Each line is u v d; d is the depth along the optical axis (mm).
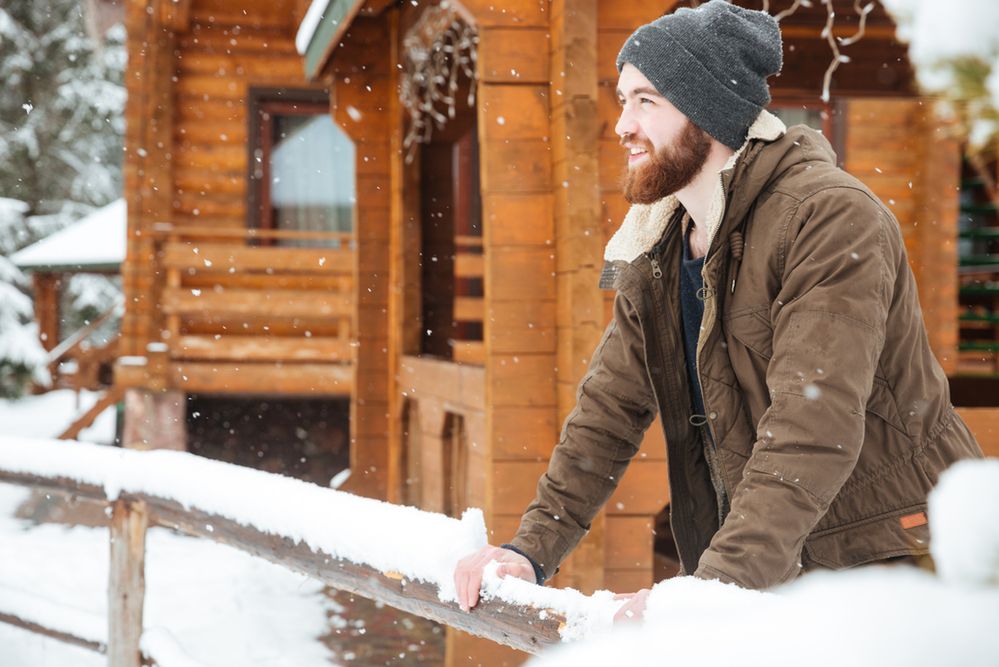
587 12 4145
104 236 16016
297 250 10398
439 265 7707
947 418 1705
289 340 10320
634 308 1890
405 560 1761
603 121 4230
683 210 1897
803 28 6688
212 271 10492
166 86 10625
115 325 24016
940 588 464
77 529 8141
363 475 7996
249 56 11062
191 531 2768
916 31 502
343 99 8008
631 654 591
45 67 23562
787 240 1624
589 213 4156
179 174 10961
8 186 23797
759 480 1464
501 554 1665
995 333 9094
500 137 4352
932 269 7582
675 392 1910
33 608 3754
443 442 6148
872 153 7688
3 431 16250
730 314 1710
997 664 419
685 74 1738
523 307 4352
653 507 4176
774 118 1764
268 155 11156
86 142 24156
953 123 511
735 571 1402
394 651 5137
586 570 4086
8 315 17219
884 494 1652
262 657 5016
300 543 2150
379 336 8094
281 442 10938
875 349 1520
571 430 1964
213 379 10203
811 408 1462
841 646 467
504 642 1491
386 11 8008
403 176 7473
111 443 15172
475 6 4324
